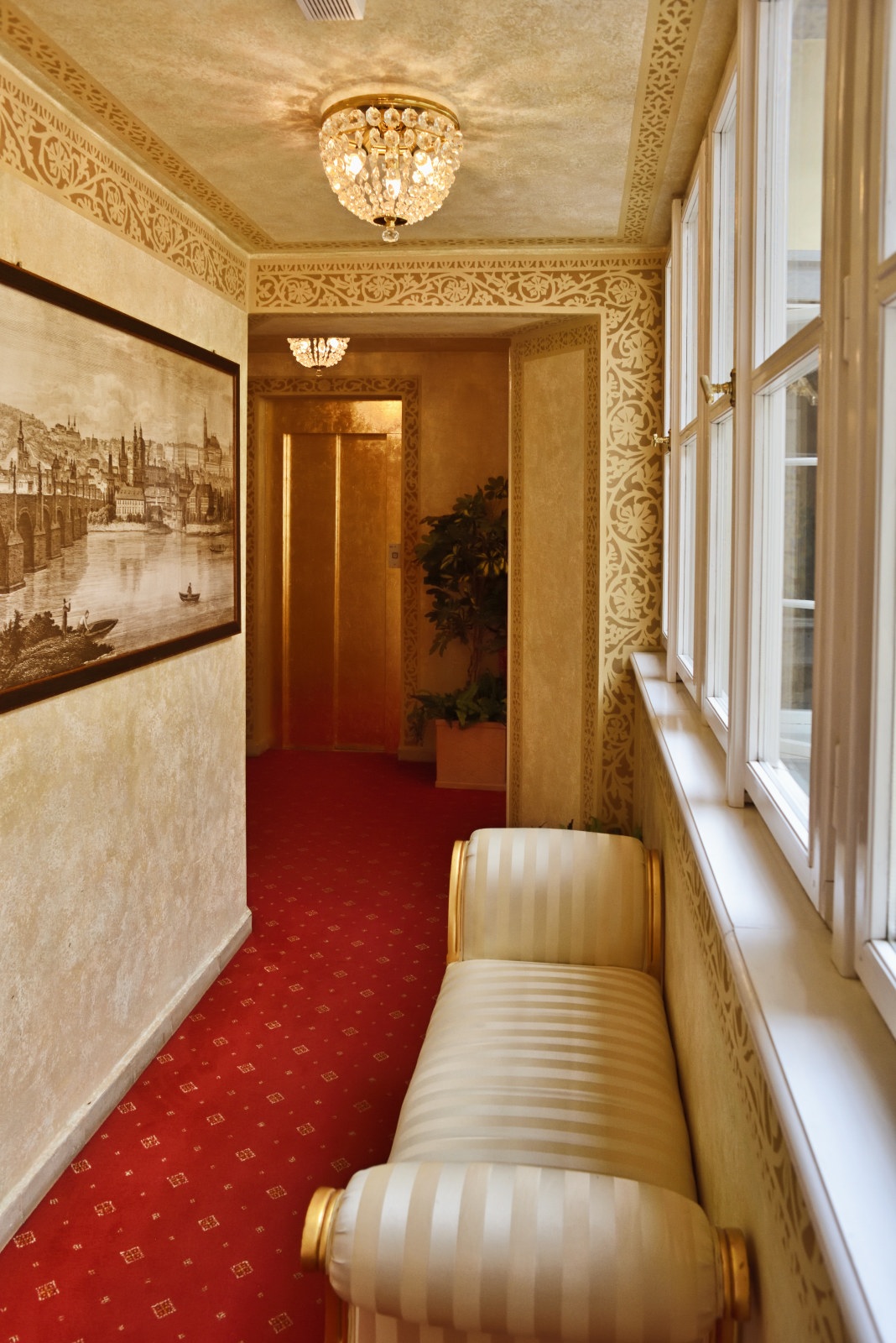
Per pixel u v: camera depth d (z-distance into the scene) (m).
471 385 7.64
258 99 2.88
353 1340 1.55
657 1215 1.45
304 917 4.91
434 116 2.91
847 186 1.40
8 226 2.58
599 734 4.79
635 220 4.08
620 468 4.66
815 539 1.58
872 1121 1.01
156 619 3.46
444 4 2.37
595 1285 1.38
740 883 1.73
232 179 3.53
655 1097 2.26
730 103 2.70
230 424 4.20
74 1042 3.02
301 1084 3.42
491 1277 1.40
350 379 7.76
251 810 6.78
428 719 7.75
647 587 4.71
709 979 1.83
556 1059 2.38
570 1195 1.49
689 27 2.46
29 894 2.73
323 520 8.35
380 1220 1.47
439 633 7.66
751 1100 1.37
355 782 7.53
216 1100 3.31
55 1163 2.88
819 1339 0.95
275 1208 2.80
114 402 3.11
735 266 2.24
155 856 3.58
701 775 2.50
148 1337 2.35
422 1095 2.29
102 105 2.89
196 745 3.96
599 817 4.82
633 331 4.58
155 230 3.51
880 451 1.22
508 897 3.03
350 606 8.41
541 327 5.02
